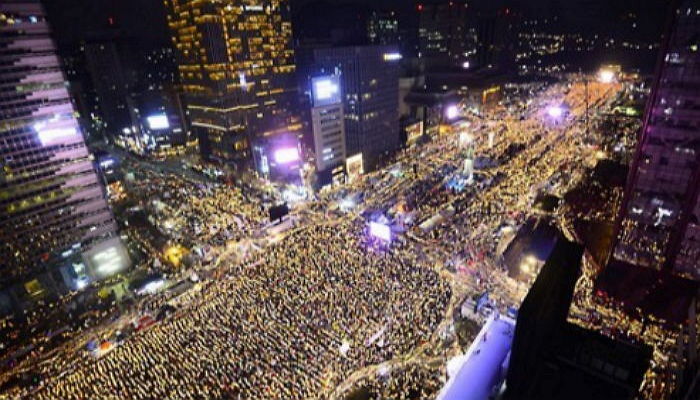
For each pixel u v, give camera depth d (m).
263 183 140.88
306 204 114.31
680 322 52.25
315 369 52.31
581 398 25.50
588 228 76.50
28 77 74.31
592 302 58.22
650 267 59.84
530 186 102.94
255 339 58.44
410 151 161.00
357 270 73.56
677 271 57.47
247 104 153.25
